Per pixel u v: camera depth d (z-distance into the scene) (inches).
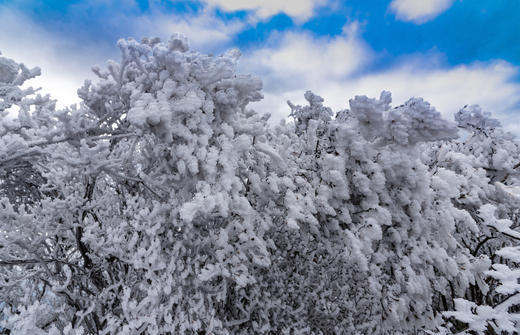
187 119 80.7
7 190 120.3
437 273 122.1
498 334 72.9
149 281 93.7
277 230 123.6
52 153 75.3
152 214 84.6
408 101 96.3
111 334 82.0
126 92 85.5
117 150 106.4
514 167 146.4
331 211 102.0
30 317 72.0
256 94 94.0
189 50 81.0
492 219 100.0
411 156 107.4
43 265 96.0
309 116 125.6
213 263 92.7
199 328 85.2
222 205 73.0
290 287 128.2
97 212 105.6
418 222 111.4
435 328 111.7
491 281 128.0
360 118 94.6
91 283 112.6
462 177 132.9
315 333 130.0
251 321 115.3
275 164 106.1
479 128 152.1
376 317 123.8
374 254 106.6
